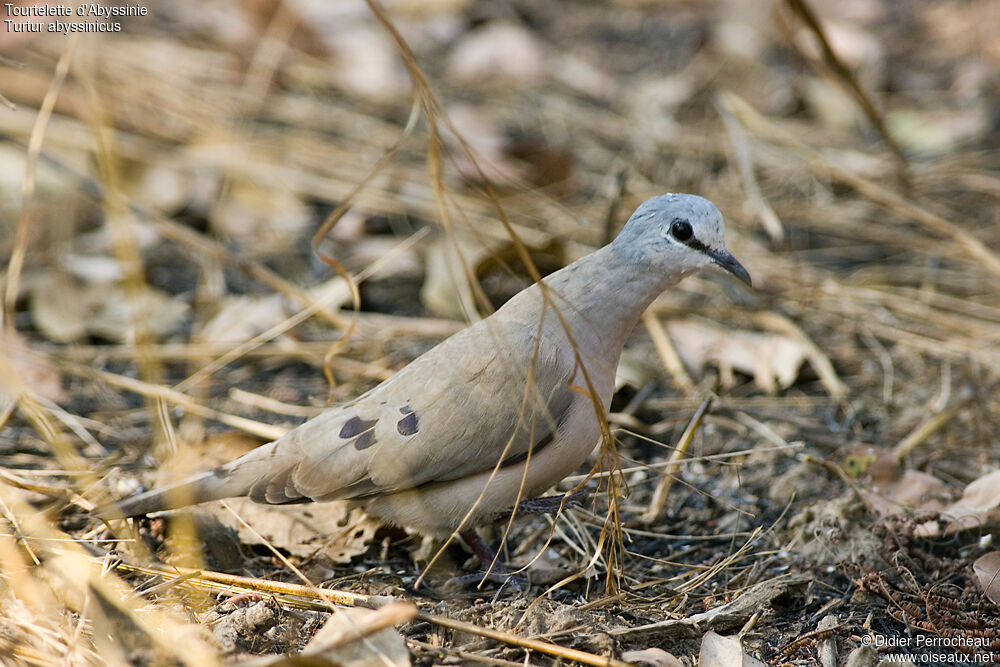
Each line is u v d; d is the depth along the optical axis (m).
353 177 13.60
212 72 15.10
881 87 16.09
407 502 7.61
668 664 6.48
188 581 7.14
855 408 10.25
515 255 10.76
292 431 7.65
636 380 10.09
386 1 17.47
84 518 8.02
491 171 13.30
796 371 10.55
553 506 7.95
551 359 7.51
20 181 12.19
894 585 7.61
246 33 15.81
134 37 15.48
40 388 9.95
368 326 11.42
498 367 7.48
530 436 7.38
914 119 15.12
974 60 16.72
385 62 15.99
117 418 9.82
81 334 10.95
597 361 7.70
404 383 7.61
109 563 7.32
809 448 9.63
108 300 11.38
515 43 16.66
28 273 11.46
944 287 12.09
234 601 7.02
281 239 12.68
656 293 7.78
